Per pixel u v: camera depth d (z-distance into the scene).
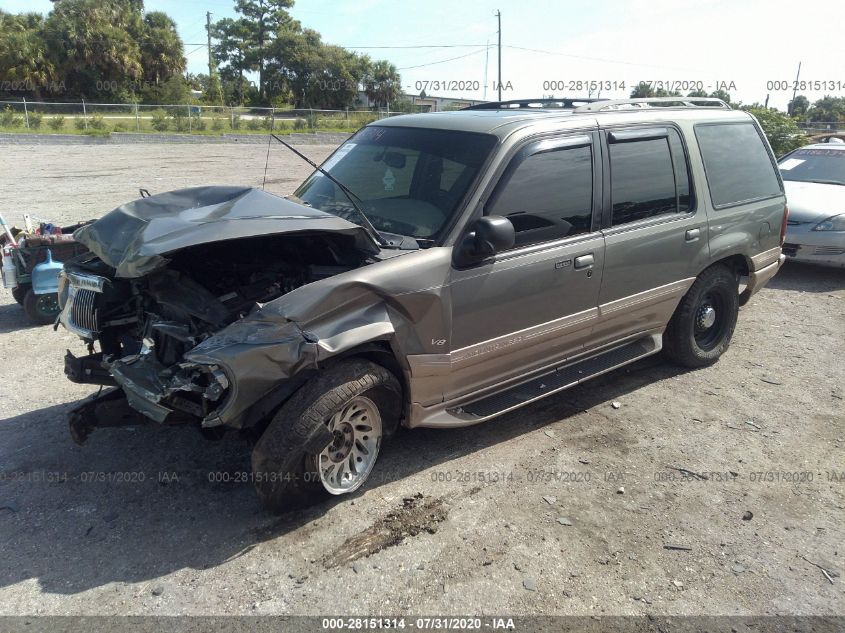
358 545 3.31
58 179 16.39
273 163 21.94
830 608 3.01
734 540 3.46
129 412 3.60
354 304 3.34
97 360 3.87
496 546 3.34
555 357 4.50
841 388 5.32
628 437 4.47
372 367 3.46
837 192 8.96
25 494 3.66
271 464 3.24
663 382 5.36
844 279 8.66
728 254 5.30
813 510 3.73
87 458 4.03
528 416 4.73
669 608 2.98
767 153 5.82
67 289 4.07
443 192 3.91
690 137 5.06
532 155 4.04
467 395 4.05
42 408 4.64
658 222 4.75
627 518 3.61
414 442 4.30
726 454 4.29
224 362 2.99
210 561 3.17
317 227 3.33
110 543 3.28
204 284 3.70
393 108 41.66
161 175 17.67
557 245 4.15
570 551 3.33
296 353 3.10
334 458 3.55
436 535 3.41
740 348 6.14
